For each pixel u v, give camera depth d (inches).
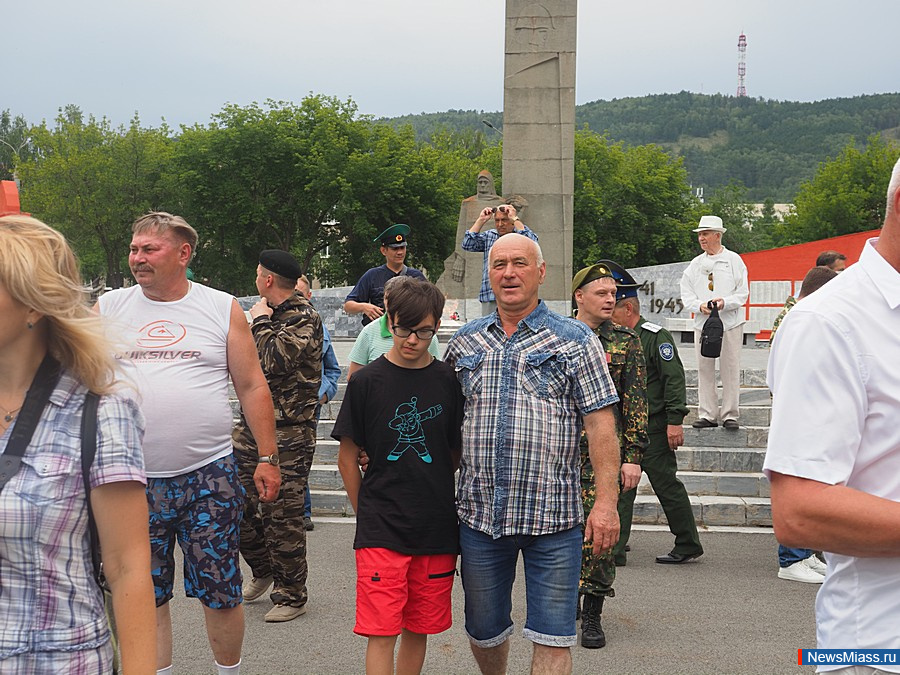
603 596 203.2
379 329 241.8
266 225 1775.3
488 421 148.3
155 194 1859.0
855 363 82.5
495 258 152.1
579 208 2023.9
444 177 1808.6
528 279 151.3
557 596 145.6
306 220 1785.2
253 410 173.5
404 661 158.4
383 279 328.5
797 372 84.1
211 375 164.6
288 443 218.4
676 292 930.7
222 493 161.5
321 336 223.1
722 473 339.6
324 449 358.3
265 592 243.8
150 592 85.0
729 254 356.5
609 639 207.6
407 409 152.1
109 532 83.5
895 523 78.0
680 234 2132.1
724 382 356.5
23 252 79.7
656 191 2122.3
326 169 1674.5
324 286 2001.7
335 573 260.1
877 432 82.8
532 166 569.6
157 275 161.9
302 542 221.5
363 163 1678.2
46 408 81.7
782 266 999.0
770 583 250.8
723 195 2903.5
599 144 2149.4
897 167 83.3
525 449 145.9
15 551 78.7
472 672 191.3
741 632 212.2
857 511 79.0
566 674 145.4
